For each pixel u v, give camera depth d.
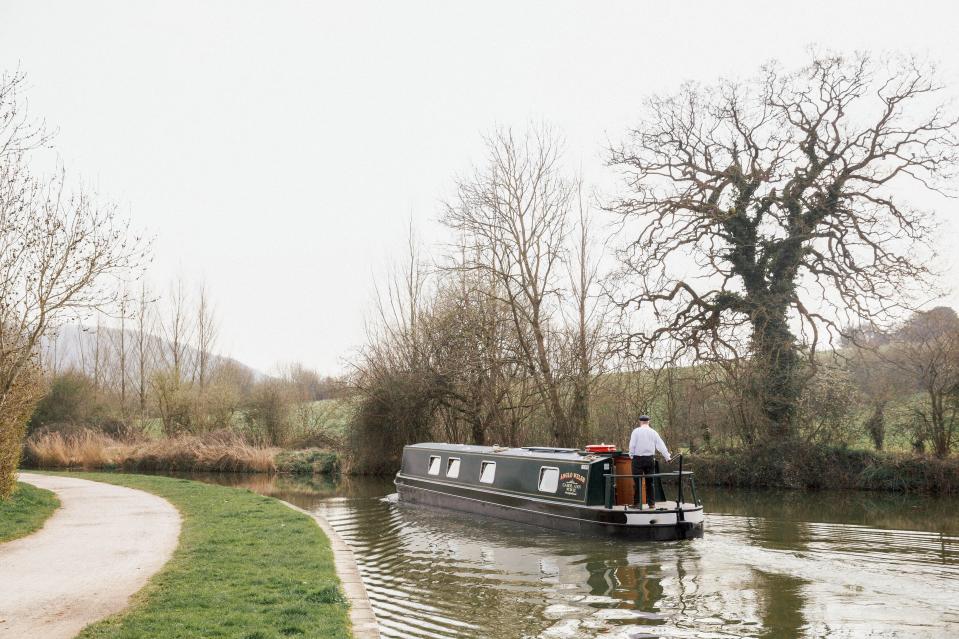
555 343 31.75
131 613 8.13
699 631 8.96
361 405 34.22
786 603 10.12
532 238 31.92
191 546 12.47
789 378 27.73
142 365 51.31
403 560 13.85
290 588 9.41
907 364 26.69
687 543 14.82
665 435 29.94
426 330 32.94
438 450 23.17
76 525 15.30
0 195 16.91
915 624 9.08
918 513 19.59
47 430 39.72
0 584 9.70
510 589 11.30
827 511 20.12
